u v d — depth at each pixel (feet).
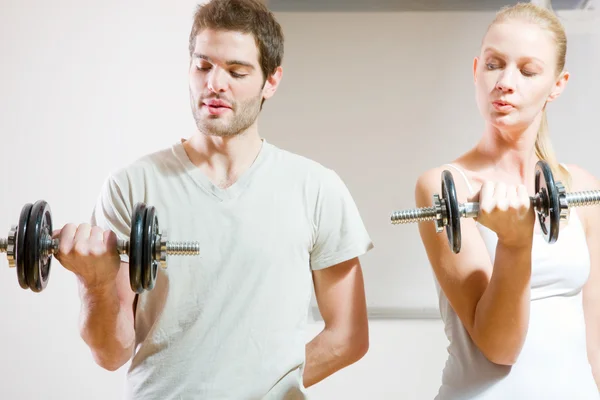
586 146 9.36
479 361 4.76
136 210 4.11
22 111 7.16
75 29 7.20
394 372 9.04
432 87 9.46
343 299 4.99
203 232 4.68
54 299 7.14
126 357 4.67
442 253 4.85
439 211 4.19
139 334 4.66
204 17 4.65
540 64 4.82
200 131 4.80
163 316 4.57
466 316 4.75
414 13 9.47
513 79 4.81
